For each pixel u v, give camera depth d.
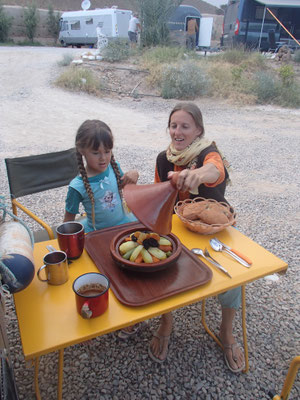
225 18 14.49
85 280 1.24
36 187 2.21
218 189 1.94
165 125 7.38
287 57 12.46
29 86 9.68
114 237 1.50
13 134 6.21
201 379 1.81
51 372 1.82
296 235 3.30
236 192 4.31
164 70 10.18
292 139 6.74
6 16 23.12
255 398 1.72
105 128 1.74
